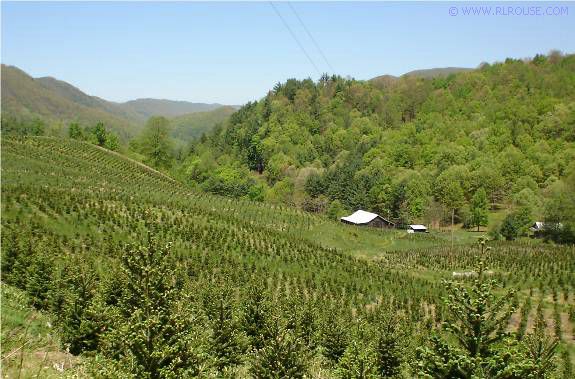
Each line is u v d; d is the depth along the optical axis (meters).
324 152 179.62
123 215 55.81
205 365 14.02
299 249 56.69
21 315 23.28
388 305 43.97
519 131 149.12
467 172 123.19
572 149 128.88
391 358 24.17
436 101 191.75
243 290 41.22
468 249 73.56
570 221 85.69
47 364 17.50
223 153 196.88
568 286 51.72
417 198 115.50
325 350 27.48
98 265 40.91
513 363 11.63
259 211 84.00
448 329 12.61
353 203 126.19
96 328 21.05
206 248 52.03
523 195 107.50
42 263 28.94
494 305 12.41
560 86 171.88
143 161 134.75
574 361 31.59
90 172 85.56
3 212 47.41
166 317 13.91
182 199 79.75
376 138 173.62
